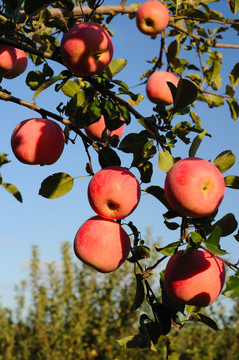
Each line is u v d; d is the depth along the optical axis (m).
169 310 2.35
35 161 2.59
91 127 2.93
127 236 2.28
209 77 4.96
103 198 2.13
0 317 8.10
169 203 2.04
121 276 7.87
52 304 7.56
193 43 5.01
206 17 4.38
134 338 2.41
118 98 2.45
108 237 2.20
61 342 7.21
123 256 2.24
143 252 2.43
